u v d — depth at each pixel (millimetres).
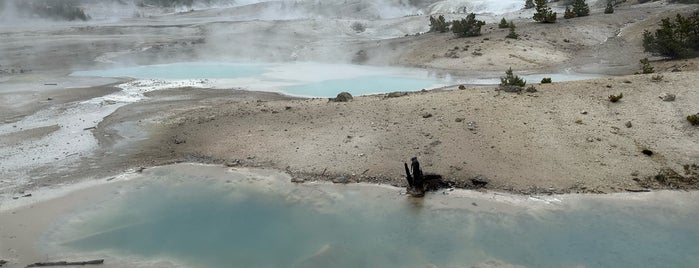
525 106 13773
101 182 11312
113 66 29484
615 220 8969
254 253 8312
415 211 9562
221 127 14664
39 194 10688
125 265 7961
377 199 10086
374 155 11844
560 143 11703
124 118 16375
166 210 9930
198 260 8117
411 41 32219
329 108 15359
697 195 9680
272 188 10758
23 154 13125
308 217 9508
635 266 7664
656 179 10250
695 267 7594
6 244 8633
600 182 10234
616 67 21844
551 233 8633
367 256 8125
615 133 11992
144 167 12117
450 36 31266
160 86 22406
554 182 10312
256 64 29688
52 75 26078
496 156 11344
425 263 7879
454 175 10773
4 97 20016
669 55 21453
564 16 34125
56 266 7902
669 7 33094
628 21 30953
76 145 13797
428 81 21828
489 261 7867
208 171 11789
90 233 9023
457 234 8711
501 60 24516
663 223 8828
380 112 14445
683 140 11477
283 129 13930
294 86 21781
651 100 13375
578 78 20344
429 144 12102
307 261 8016
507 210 9445
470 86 19609
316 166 11586
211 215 9688
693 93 13359
